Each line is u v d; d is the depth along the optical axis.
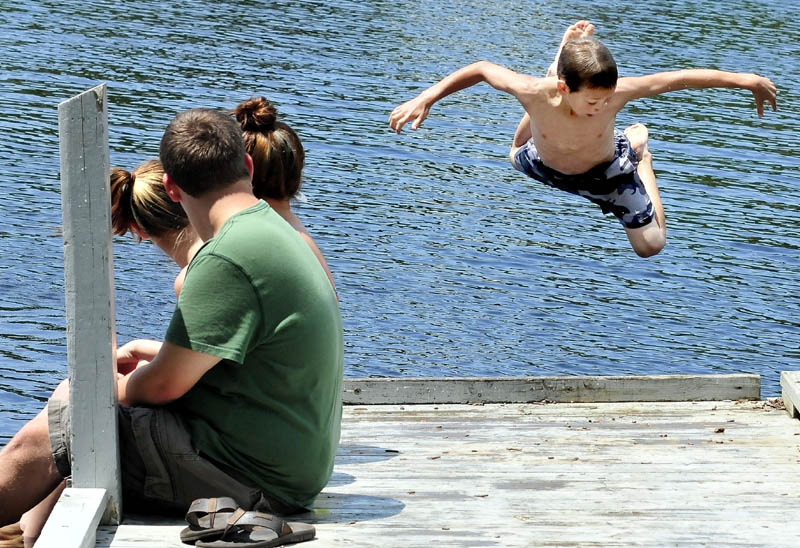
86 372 12.80
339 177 61.12
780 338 44.22
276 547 12.74
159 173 14.55
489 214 57.81
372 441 18.41
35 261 45.12
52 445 13.27
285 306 12.75
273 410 13.10
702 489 15.88
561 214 59.16
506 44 102.88
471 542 13.37
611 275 50.34
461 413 20.25
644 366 40.41
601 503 15.14
